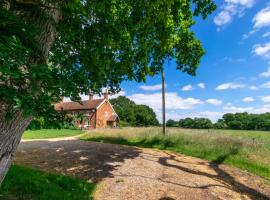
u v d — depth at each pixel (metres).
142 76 8.84
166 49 8.53
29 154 13.34
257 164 12.80
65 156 12.94
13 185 6.17
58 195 6.14
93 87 6.82
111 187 7.93
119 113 95.88
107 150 15.68
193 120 107.75
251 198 8.24
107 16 6.05
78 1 4.53
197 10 9.55
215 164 13.34
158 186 8.35
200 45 14.60
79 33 6.17
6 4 3.78
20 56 2.85
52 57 6.47
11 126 3.43
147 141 20.14
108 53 7.25
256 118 105.69
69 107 61.31
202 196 7.77
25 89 3.22
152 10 6.54
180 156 15.15
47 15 4.05
